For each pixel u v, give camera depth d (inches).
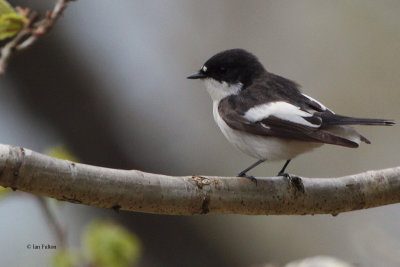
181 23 527.5
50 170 204.7
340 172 507.2
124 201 217.8
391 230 488.1
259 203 246.7
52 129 469.7
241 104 317.7
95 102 469.4
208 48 524.1
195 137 500.7
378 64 523.5
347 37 530.6
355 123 291.4
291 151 303.4
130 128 483.5
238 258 478.6
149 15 524.1
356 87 522.6
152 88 503.5
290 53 533.3
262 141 305.4
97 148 470.9
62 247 285.7
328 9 536.4
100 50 488.4
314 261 284.0
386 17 528.7
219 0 535.2
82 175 209.8
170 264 471.2
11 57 185.0
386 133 513.3
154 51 516.1
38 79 455.5
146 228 468.1
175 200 226.7
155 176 224.5
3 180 199.6
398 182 266.7
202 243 475.5
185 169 489.7
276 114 303.0
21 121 475.5
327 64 528.1
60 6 190.1
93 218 457.1
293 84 333.1
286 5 538.9
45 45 446.9
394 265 466.0
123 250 291.1
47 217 291.7
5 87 462.6
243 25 534.3
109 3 509.0
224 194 237.6
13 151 200.7
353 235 490.0
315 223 496.7
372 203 266.4
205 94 511.8
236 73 335.6
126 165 475.8
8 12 186.9
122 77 498.3
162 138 491.8
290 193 252.4
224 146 503.8
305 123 294.5
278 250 484.4
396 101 516.7
